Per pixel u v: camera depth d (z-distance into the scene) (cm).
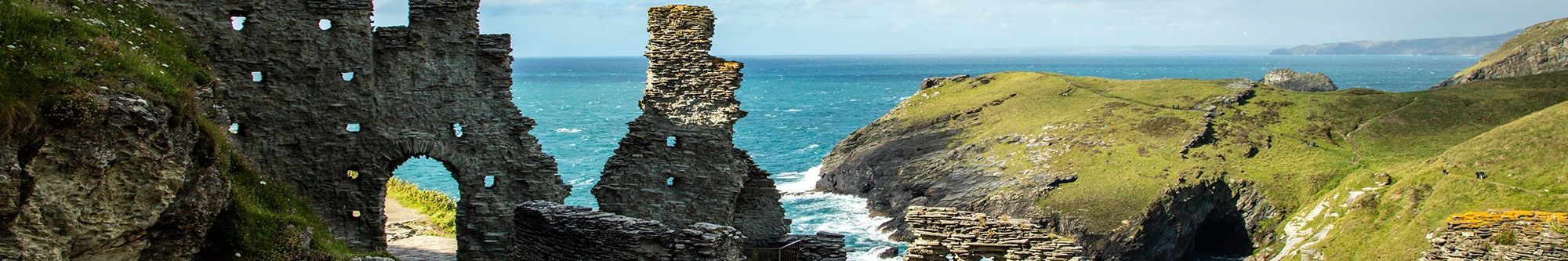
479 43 2462
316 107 2370
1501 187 5947
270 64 2322
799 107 19100
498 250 2478
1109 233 7325
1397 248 5572
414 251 2709
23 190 1366
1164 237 7412
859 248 6981
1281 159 8425
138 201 1505
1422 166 7031
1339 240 6128
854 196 9050
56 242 1402
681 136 2530
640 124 2547
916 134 11025
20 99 1393
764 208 2694
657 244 2019
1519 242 3425
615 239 2003
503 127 2491
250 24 2305
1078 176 8225
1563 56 17300
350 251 2114
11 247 1349
